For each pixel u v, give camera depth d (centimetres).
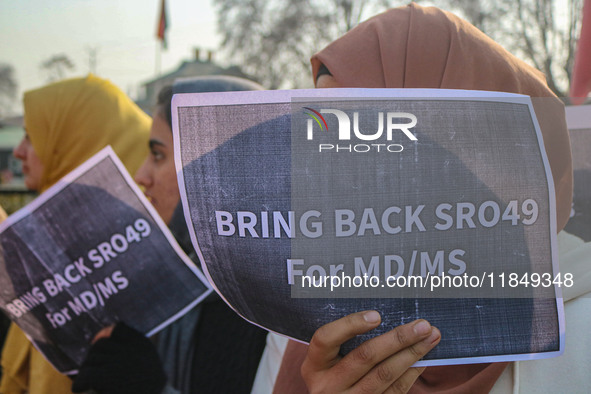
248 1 1120
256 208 58
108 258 100
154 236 100
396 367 57
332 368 60
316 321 60
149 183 134
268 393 100
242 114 58
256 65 1145
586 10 93
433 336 57
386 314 59
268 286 60
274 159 58
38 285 99
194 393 119
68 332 102
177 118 59
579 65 94
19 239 98
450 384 72
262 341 120
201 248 61
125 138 153
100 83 158
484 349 59
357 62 81
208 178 59
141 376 101
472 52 76
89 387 101
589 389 65
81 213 99
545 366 67
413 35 79
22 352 151
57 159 157
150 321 104
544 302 60
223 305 123
